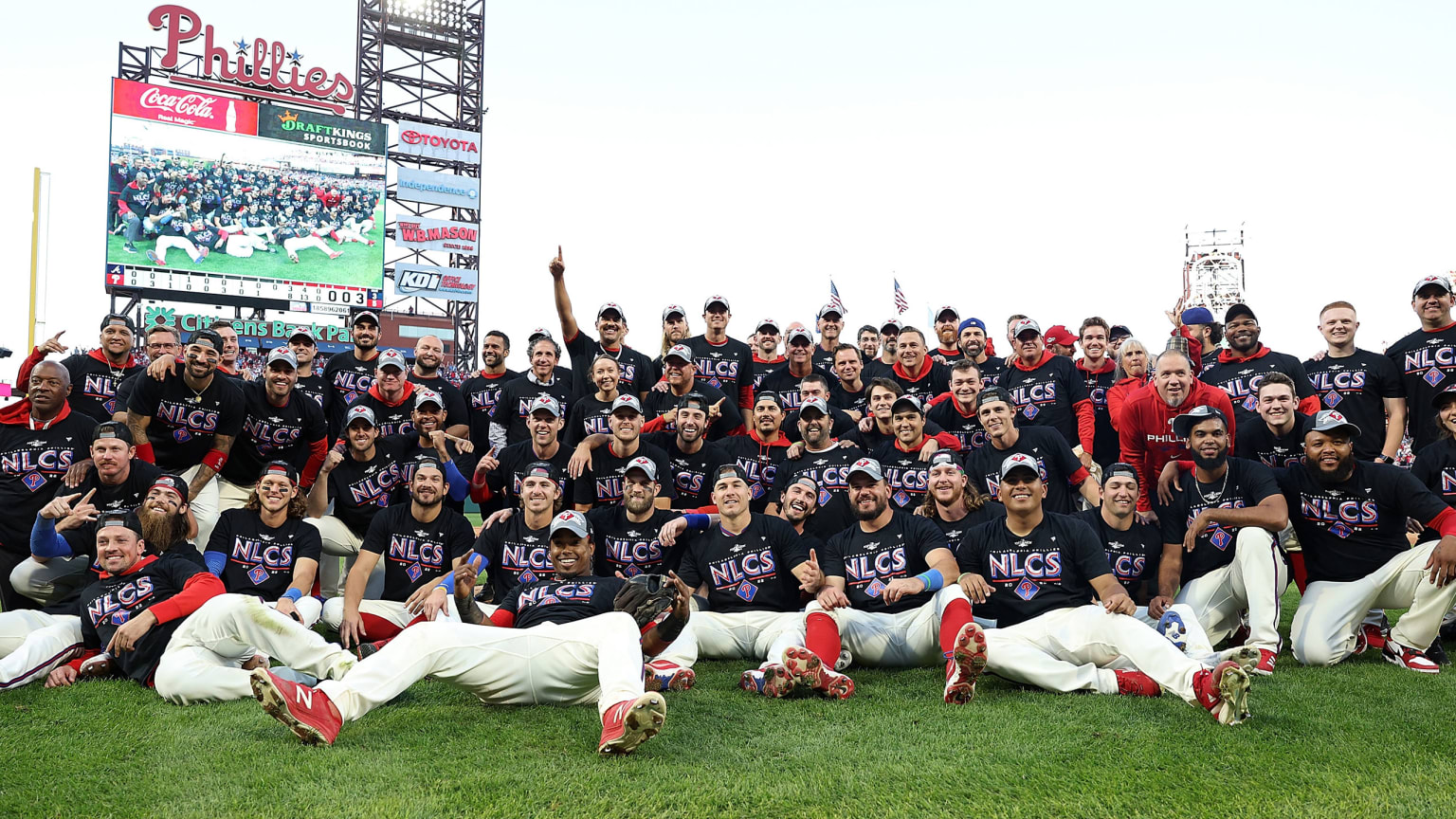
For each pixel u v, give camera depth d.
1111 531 6.90
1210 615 6.71
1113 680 5.47
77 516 6.36
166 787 3.91
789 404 9.88
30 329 27.25
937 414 8.92
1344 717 4.92
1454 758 4.27
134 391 7.75
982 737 4.62
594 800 3.79
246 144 32.28
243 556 6.72
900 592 6.15
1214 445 6.62
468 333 37.25
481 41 37.78
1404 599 6.41
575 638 4.94
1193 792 3.91
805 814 3.71
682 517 6.98
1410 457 8.34
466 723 4.82
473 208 37.09
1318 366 8.61
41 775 4.05
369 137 34.12
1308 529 6.72
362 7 36.22
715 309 10.23
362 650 6.73
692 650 6.25
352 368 9.80
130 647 5.37
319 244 33.34
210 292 31.70
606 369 8.66
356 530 8.37
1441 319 8.00
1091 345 10.44
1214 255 42.81
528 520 6.73
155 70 32.34
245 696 5.21
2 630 5.82
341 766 4.15
